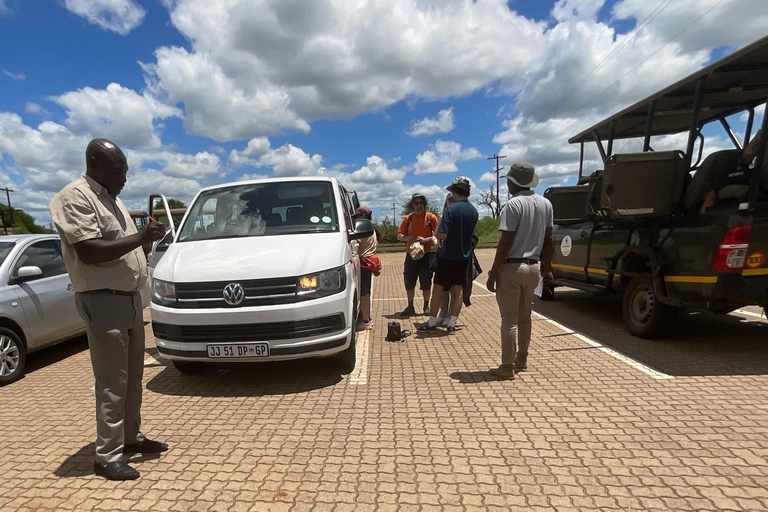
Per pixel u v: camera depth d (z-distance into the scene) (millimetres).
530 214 4129
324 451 3096
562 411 3627
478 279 12430
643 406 3670
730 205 4777
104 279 2729
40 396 4445
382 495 2572
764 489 2521
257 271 4086
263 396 4156
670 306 5305
